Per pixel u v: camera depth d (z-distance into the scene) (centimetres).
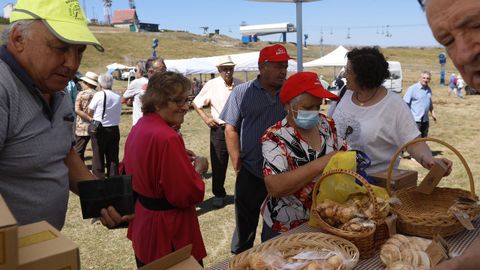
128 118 1295
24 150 143
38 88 144
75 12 141
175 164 212
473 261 86
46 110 150
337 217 155
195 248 233
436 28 68
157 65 525
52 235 90
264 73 304
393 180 201
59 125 159
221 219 438
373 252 151
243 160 320
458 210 159
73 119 171
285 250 145
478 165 647
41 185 152
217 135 458
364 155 205
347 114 255
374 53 250
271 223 208
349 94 267
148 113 233
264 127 310
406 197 184
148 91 230
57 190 158
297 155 199
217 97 459
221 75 467
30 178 149
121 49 4750
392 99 245
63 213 165
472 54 64
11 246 73
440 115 1312
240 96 321
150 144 214
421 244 144
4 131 134
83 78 557
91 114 546
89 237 397
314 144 204
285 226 203
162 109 227
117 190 148
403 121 240
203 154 775
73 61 142
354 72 246
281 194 188
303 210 200
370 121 244
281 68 301
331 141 211
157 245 222
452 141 880
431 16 69
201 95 466
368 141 244
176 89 222
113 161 559
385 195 173
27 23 134
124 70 3025
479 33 63
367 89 247
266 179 194
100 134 533
